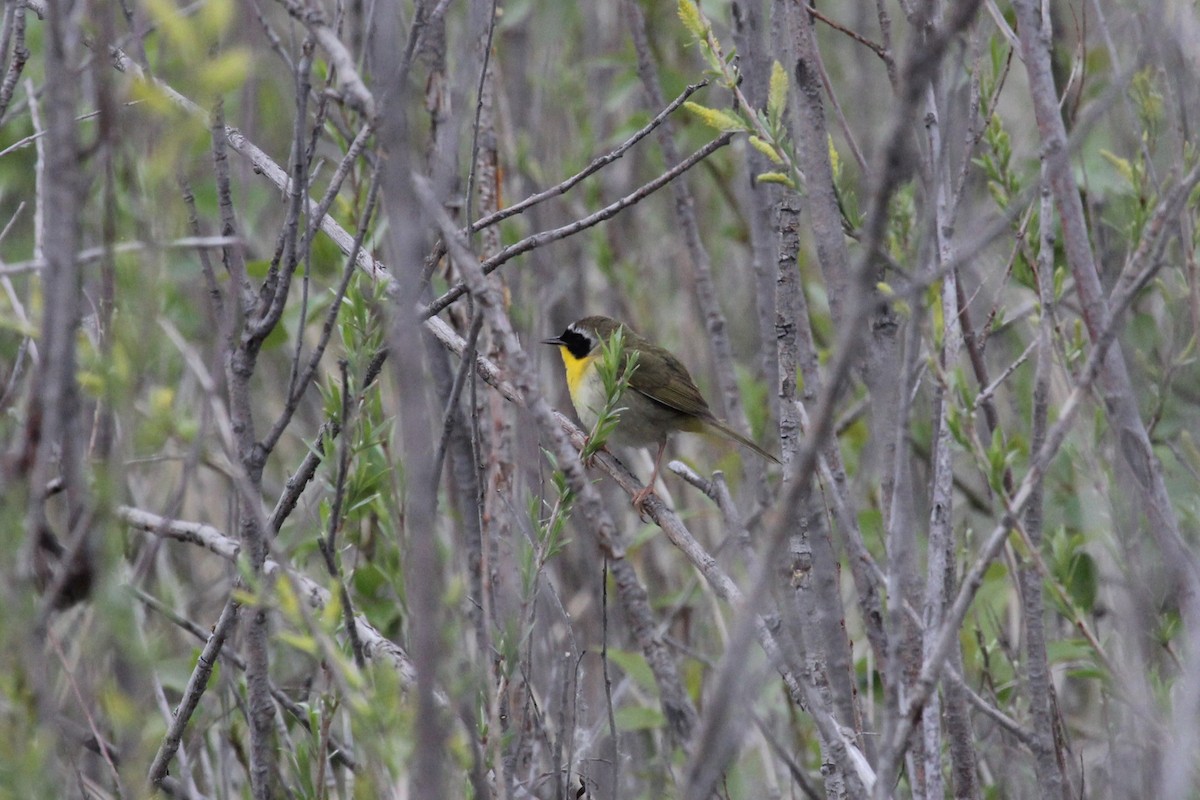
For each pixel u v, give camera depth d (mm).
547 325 13227
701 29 7297
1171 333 9102
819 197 7328
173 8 5992
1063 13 11141
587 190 13625
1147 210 7770
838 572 8219
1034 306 9672
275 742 8766
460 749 5594
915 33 4918
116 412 5719
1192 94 8039
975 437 6316
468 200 6934
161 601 9484
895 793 7363
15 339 9117
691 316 13883
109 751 7957
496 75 12062
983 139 8727
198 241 5492
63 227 4992
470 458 9375
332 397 7184
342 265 10328
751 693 5734
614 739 7355
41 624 5223
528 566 7328
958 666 7684
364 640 7902
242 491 5930
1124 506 8156
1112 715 8844
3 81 8406
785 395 7523
